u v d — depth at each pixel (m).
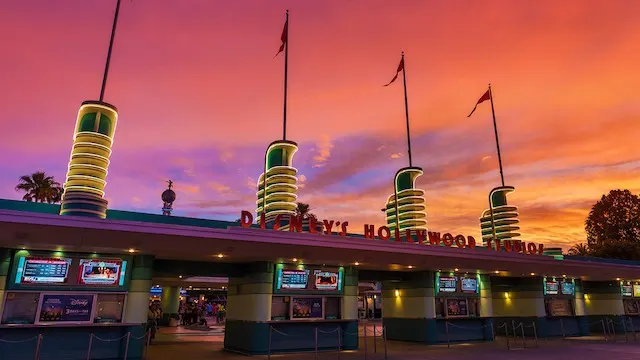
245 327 19.64
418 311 24.64
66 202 15.82
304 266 20.47
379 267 23.03
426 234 22.05
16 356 14.65
